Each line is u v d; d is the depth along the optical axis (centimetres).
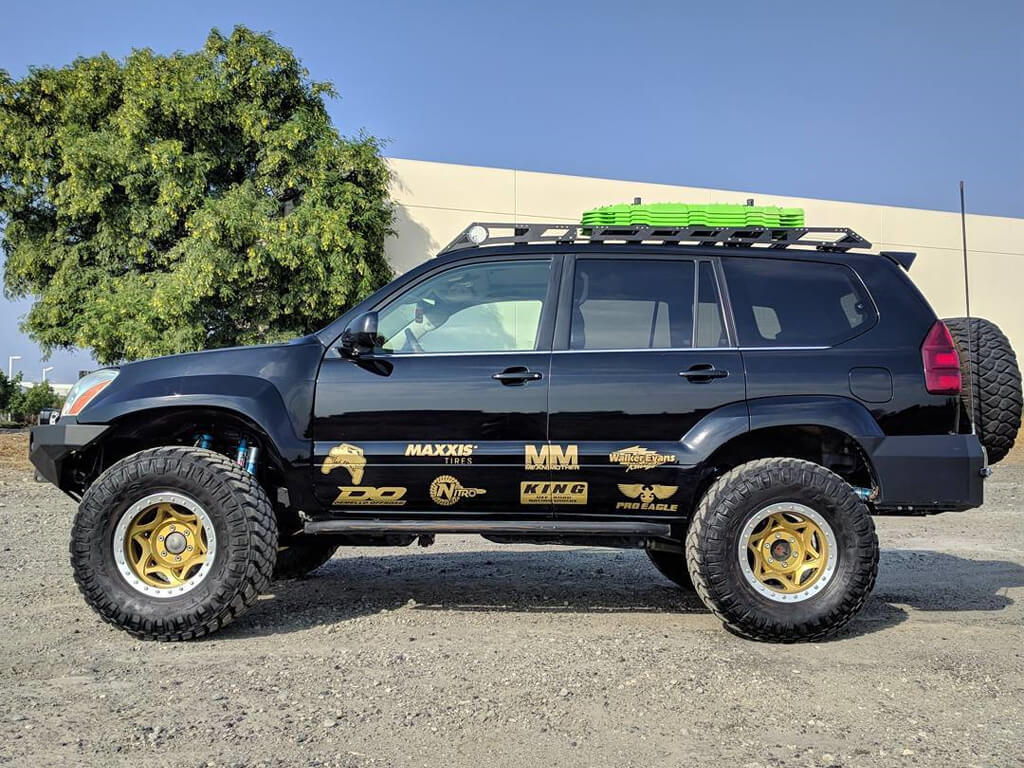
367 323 447
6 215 2050
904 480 441
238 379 457
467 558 691
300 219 1864
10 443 1922
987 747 295
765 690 355
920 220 2675
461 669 382
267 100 2025
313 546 586
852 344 460
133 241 1900
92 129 2023
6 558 658
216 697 343
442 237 2264
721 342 464
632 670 382
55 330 1942
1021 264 2814
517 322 474
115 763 278
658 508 451
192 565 439
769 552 437
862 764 280
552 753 289
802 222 502
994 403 463
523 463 449
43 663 389
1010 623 477
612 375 454
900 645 428
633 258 481
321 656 402
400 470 452
